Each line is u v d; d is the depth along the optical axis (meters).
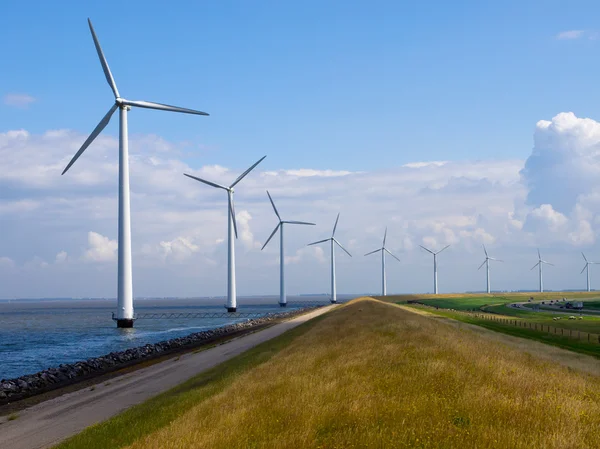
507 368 22.77
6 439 25.61
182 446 15.00
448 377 19.86
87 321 195.25
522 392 17.52
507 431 13.07
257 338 84.69
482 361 24.28
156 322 179.38
